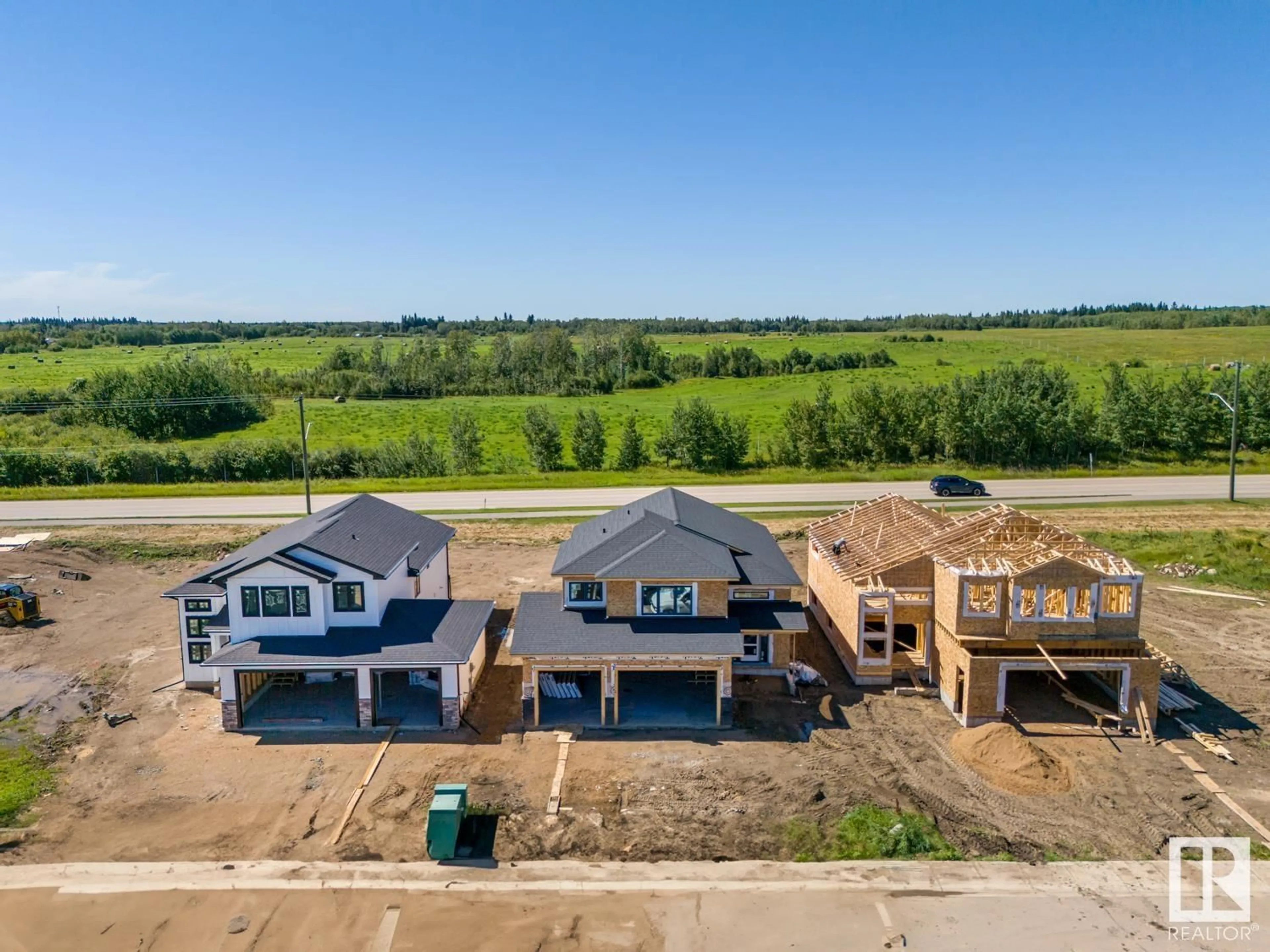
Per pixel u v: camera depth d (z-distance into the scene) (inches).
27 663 1295.5
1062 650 1079.6
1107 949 684.1
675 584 1144.8
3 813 881.5
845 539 1425.9
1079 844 826.2
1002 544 1173.7
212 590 1194.0
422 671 1171.9
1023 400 2913.4
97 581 1716.3
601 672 1071.0
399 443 3257.9
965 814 877.8
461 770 965.2
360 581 1115.9
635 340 6259.8
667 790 921.5
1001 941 695.1
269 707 1130.0
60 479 2677.2
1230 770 962.1
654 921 721.6
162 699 1166.3
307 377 5349.4
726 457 2928.2
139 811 888.3
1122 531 1972.2
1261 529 1993.1
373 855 812.0
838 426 3006.9
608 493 2518.5
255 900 745.0
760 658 1222.9
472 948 688.4
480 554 1891.0
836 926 714.8
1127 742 1024.9
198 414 3710.6
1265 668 1241.4
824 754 1000.2
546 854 812.6
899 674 1220.5
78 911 729.0
